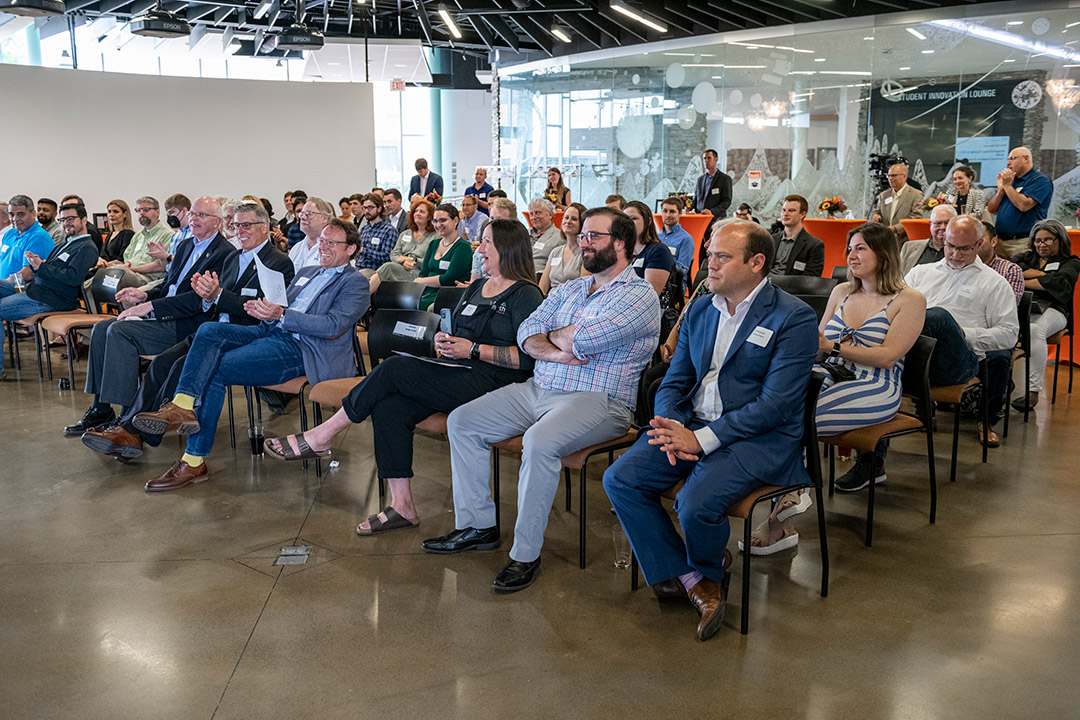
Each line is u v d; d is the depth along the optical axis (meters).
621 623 2.49
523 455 2.73
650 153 13.27
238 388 5.64
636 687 2.15
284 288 3.71
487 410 2.97
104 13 11.68
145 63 15.45
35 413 4.98
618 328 2.81
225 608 2.59
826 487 3.70
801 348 2.51
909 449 4.23
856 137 11.26
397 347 3.73
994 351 4.18
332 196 11.91
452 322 3.35
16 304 5.77
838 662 2.27
